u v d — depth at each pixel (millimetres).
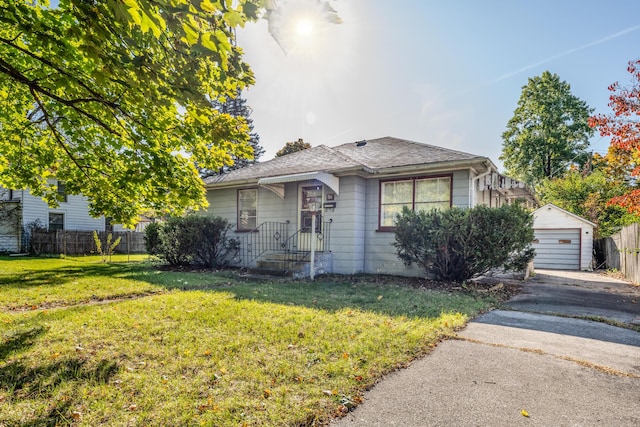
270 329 3918
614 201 10031
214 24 2295
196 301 5375
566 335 4105
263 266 9883
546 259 16031
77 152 5098
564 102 28328
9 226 18734
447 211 7777
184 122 4145
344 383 2646
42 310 4945
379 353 3260
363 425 2148
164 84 3006
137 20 1868
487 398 2512
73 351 3182
